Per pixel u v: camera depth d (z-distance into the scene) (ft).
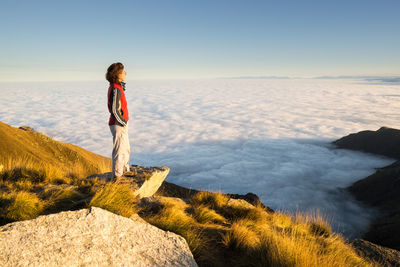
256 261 10.45
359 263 12.78
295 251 10.19
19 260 5.84
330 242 14.10
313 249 11.40
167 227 11.96
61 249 6.65
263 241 11.34
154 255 7.88
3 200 11.27
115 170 17.22
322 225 19.47
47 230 7.31
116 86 15.29
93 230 7.97
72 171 21.54
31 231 7.09
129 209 12.96
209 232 13.23
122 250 7.54
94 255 6.85
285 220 20.83
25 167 18.92
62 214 8.34
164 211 14.33
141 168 20.06
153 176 18.62
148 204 15.51
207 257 10.24
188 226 13.19
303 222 20.31
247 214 18.49
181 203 19.21
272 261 9.91
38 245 6.56
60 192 13.66
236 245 11.46
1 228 6.97
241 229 12.63
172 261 7.86
